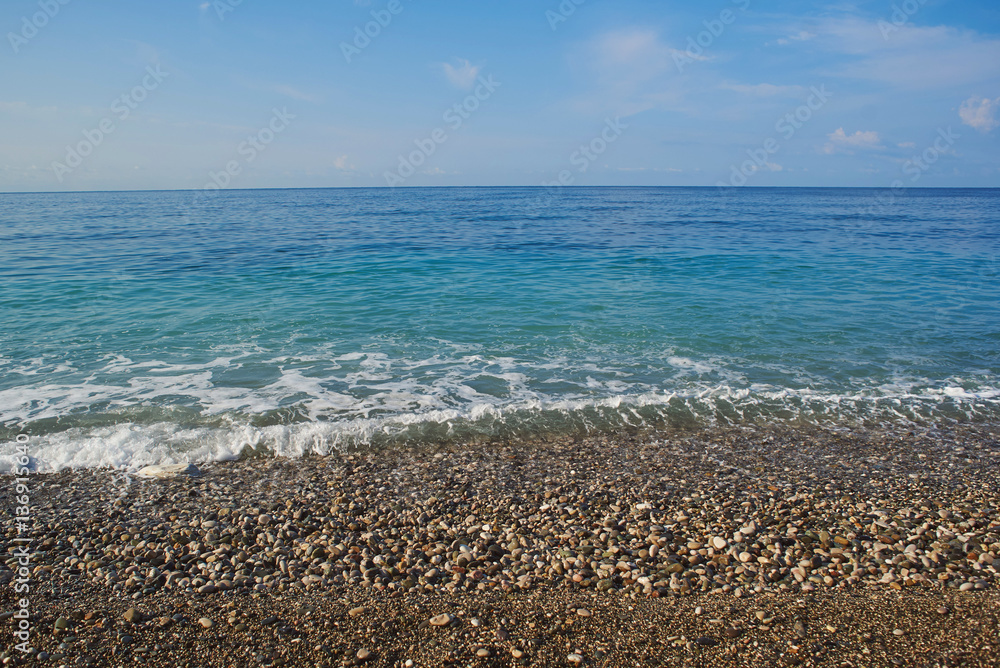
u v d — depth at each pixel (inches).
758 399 379.6
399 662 157.1
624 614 177.3
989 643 160.1
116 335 501.7
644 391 391.9
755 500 255.8
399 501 254.1
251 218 1893.5
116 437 308.5
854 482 274.4
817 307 625.3
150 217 1900.8
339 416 347.6
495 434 327.6
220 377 406.6
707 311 605.3
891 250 1093.8
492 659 157.6
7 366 420.2
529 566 205.2
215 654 160.7
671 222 1808.6
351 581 196.5
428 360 450.0
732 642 163.5
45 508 243.6
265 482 270.8
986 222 1855.3
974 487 269.4
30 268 816.3
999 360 457.1
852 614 175.5
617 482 273.6
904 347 487.5
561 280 781.3
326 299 653.3
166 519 236.4
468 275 813.9
